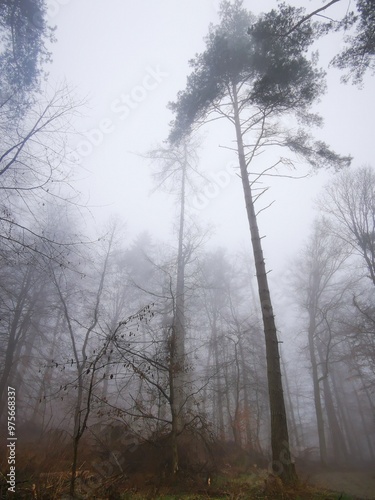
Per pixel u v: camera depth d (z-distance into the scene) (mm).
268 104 9000
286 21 7590
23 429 13602
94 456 7547
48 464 6848
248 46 9727
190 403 10812
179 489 6043
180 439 7922
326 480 10523
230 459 8852
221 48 9570
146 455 7391
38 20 7145
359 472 13492
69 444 8453
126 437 8117
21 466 6516
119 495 5461
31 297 14344
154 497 5539
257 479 7176
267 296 7793
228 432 15914
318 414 16000
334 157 9344
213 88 9727
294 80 8609
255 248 8414
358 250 14719
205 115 10914
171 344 7801
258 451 12016
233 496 5582
